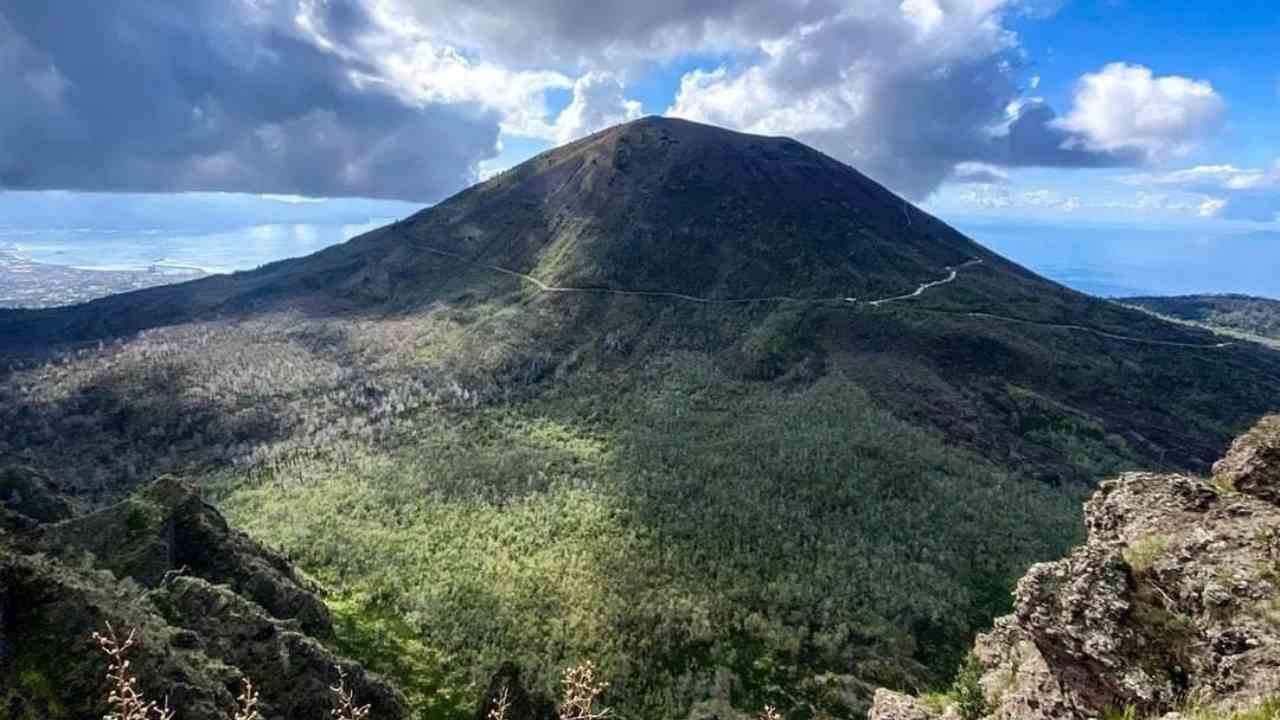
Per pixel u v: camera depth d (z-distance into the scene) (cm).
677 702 8944
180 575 6750
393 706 6072
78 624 4184
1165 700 2280
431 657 9294
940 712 3372
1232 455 3203
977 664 3784
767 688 9212
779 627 10019
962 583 10944
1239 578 2436
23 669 3853
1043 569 2859
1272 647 2150
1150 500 3088
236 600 6138
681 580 10869
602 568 11188
